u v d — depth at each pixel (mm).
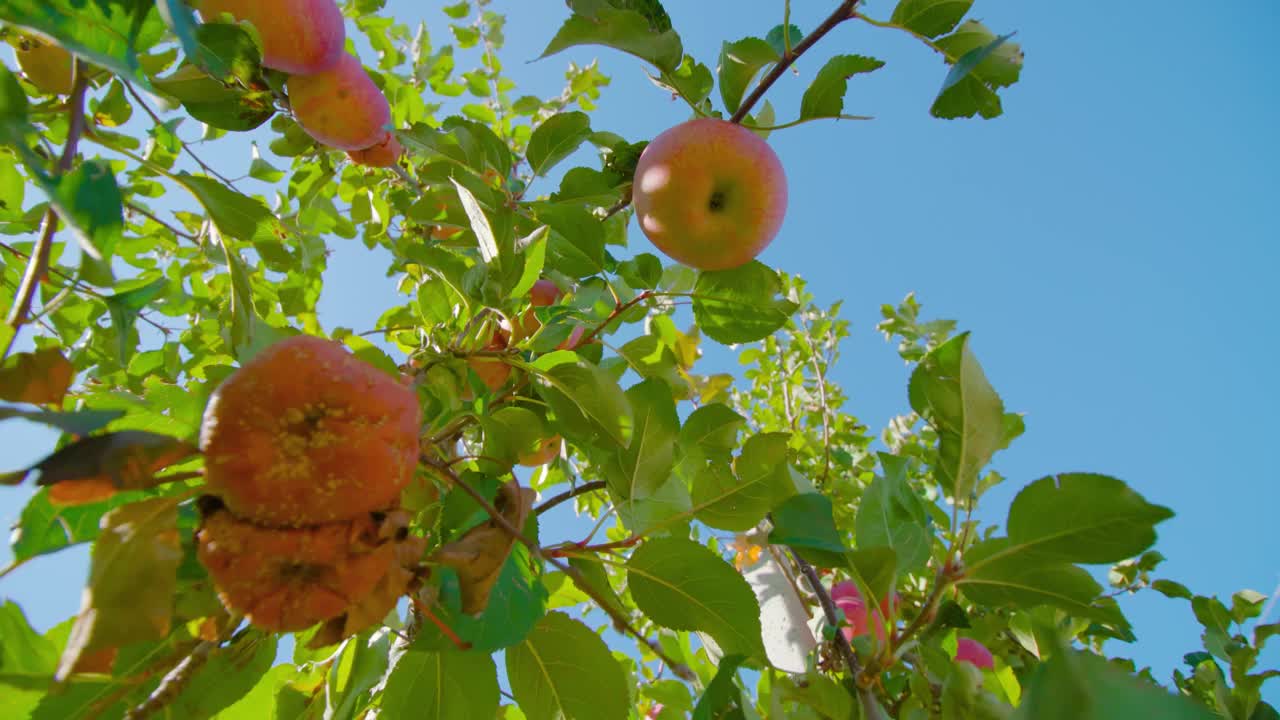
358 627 1068
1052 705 895
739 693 1397
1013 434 1535
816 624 2283
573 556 1603
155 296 1418
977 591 1500
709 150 1985
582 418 1755
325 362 1061
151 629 910
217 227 1817
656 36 2070
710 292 2166
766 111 2533
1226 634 2318
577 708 1604
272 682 1686
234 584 997
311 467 997
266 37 1842
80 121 1258
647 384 1737
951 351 1495
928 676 1586
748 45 2096
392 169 2750
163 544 957
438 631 1367
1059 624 2146
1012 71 2119
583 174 2359
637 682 2771
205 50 1720
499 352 1899
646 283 2289
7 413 886
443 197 2373
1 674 928
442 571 1340
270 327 1208
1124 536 1378
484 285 1848
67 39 1099
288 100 2102
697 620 1613
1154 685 906
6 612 949
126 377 2805
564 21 2023
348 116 2158
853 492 3402
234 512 997
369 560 1036
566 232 2195
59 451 958
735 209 2018
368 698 1811
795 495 1646
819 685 1529
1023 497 1443
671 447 1742
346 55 2166
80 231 937
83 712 1255
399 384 1154
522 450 1874
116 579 922
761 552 2539
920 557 1635
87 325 2791
